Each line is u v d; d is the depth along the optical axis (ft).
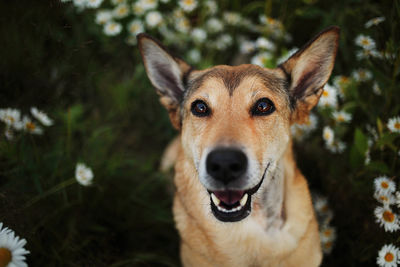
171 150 2.53
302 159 2.46
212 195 1.64
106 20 2.65
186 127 1.76
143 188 2.42
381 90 2.13
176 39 2.86
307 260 1.86
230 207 1.59
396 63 1.95
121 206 2.28
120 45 2.89
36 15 2.25
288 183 1.84
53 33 2.25
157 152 2.79
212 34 2.97
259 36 3.09
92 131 2.66
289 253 1.81
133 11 2.77
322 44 1.72
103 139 2.52
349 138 2.34
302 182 1.91
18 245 1.55
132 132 2.85
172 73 1.93
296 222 1.83
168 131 2.74
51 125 2.29
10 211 1.79
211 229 1.78
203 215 1.78
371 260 2.02
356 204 2.16
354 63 2.42
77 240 2.10
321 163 2.38
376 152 2.09
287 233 1.82
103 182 2.26
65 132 2.41
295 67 1.79
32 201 1.91
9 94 2.31
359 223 2.14
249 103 1.62
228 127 1.52
